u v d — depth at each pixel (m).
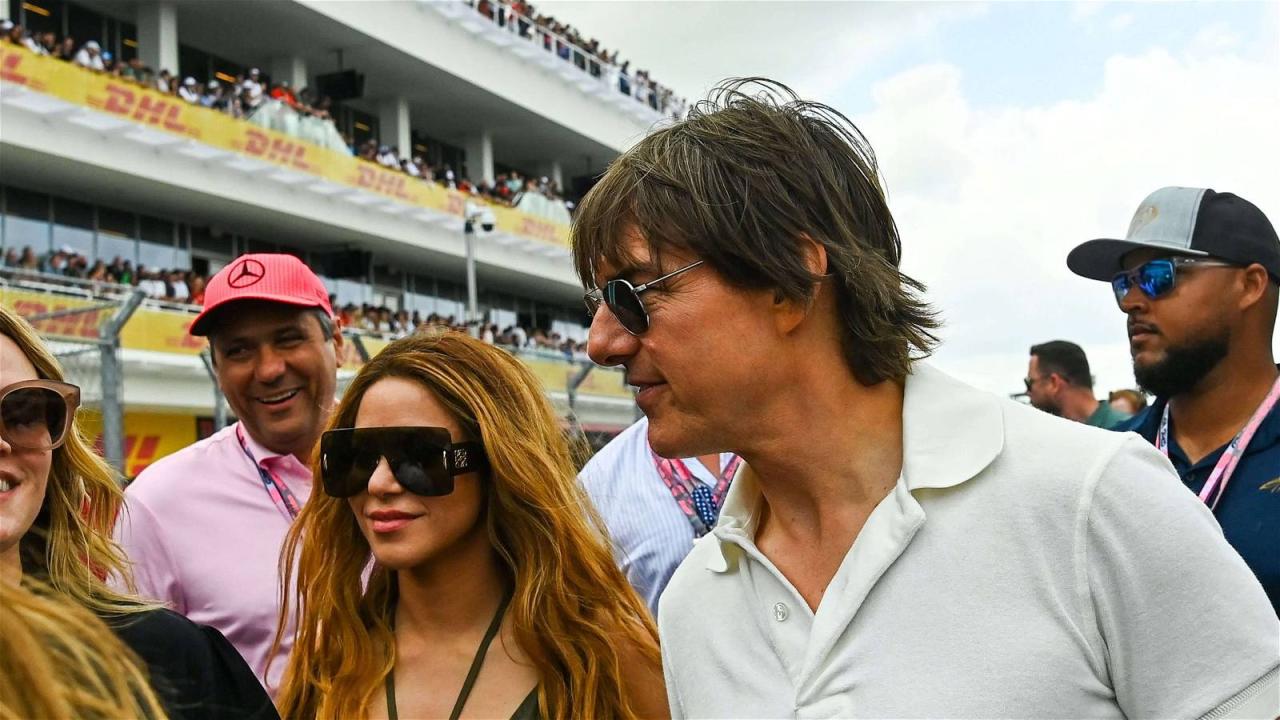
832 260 1.32
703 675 1.48
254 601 2.71
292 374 2.93
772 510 1.48
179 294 15.57
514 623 2.01
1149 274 2.57
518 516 2.05
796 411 1.36
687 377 1.33
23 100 13.58
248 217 18.50
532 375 2.22
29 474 1.63
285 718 2.12
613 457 2.98
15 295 9.59
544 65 26.00
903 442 1.35
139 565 2.71
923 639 1.25
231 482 2.87
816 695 1.30
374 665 2.07
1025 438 1.30
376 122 24.73
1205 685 1.17
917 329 1.41
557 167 30.42
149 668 1.56
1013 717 1.20
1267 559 2.29
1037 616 1.23
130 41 18.69
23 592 1.12
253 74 18.47
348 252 20.91
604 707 1.98
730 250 1.28
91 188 16.23
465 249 22.53
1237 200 2.58
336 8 19.80
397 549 1.97
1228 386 2.57
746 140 1.32
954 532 1.28
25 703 1.03
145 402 14.38
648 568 2.77
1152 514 1.21
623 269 1.35
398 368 2.09
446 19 22.86
